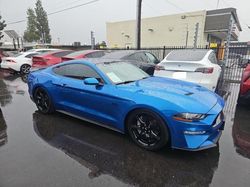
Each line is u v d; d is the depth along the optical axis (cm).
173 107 300
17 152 328
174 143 305
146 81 403
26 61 1234
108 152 331
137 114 335
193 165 299
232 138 389
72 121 456
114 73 404
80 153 327
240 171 287
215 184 261
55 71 477
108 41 3144
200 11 2395
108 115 375
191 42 2492
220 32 2438
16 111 526
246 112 541
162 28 2678
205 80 561
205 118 299
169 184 261
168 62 602
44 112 495
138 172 283
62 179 266
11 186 252
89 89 390
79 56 861
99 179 268
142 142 341
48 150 335
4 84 908
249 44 1198
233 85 912
